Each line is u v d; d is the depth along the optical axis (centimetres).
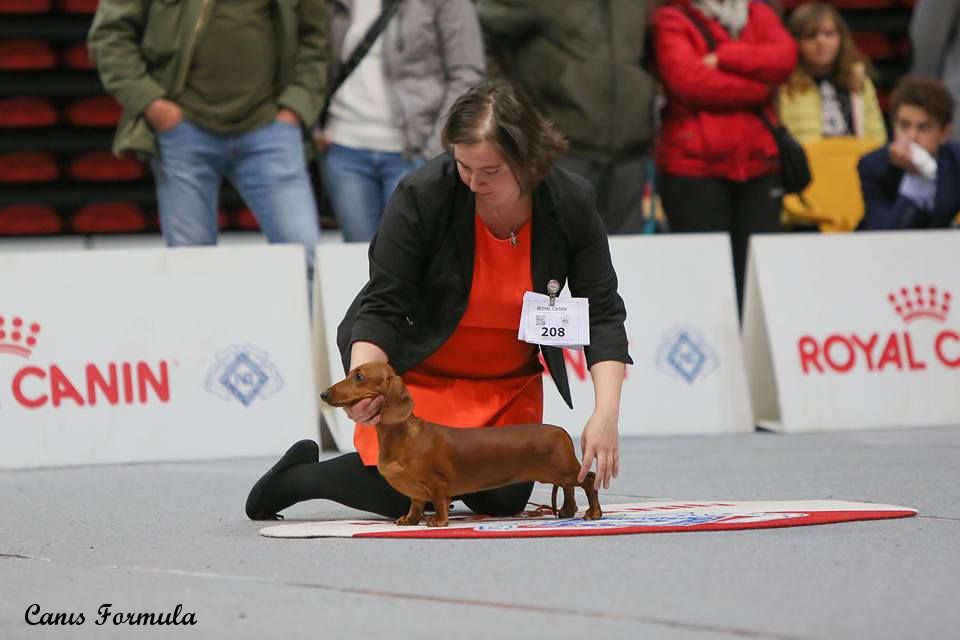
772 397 1216
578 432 1122
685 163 1255
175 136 1121
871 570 520
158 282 1072
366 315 643
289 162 1145
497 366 673
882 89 2241
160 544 625
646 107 1241
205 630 447
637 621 443
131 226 2117
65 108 2150
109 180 2156
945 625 434
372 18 1180
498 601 476
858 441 1083
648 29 1259
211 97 1120
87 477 941
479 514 691
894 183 1324
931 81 1301
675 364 1177
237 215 2156
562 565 534
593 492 643
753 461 954
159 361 1061
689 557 546
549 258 643
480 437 618
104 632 450
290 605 478
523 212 636
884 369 1213
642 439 1132
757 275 1211
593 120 1225
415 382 671
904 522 634
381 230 645
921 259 1238
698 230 1260
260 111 1137
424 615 457
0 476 967
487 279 646
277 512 703
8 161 2117
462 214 635
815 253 1224
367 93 1184
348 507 755
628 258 1184
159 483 888
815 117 1471
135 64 1115
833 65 1471
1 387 1028
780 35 1259
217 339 1073
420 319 659
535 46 1235
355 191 1198
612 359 641
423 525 629
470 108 591
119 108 2150
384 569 535
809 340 1205
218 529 667
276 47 1139
